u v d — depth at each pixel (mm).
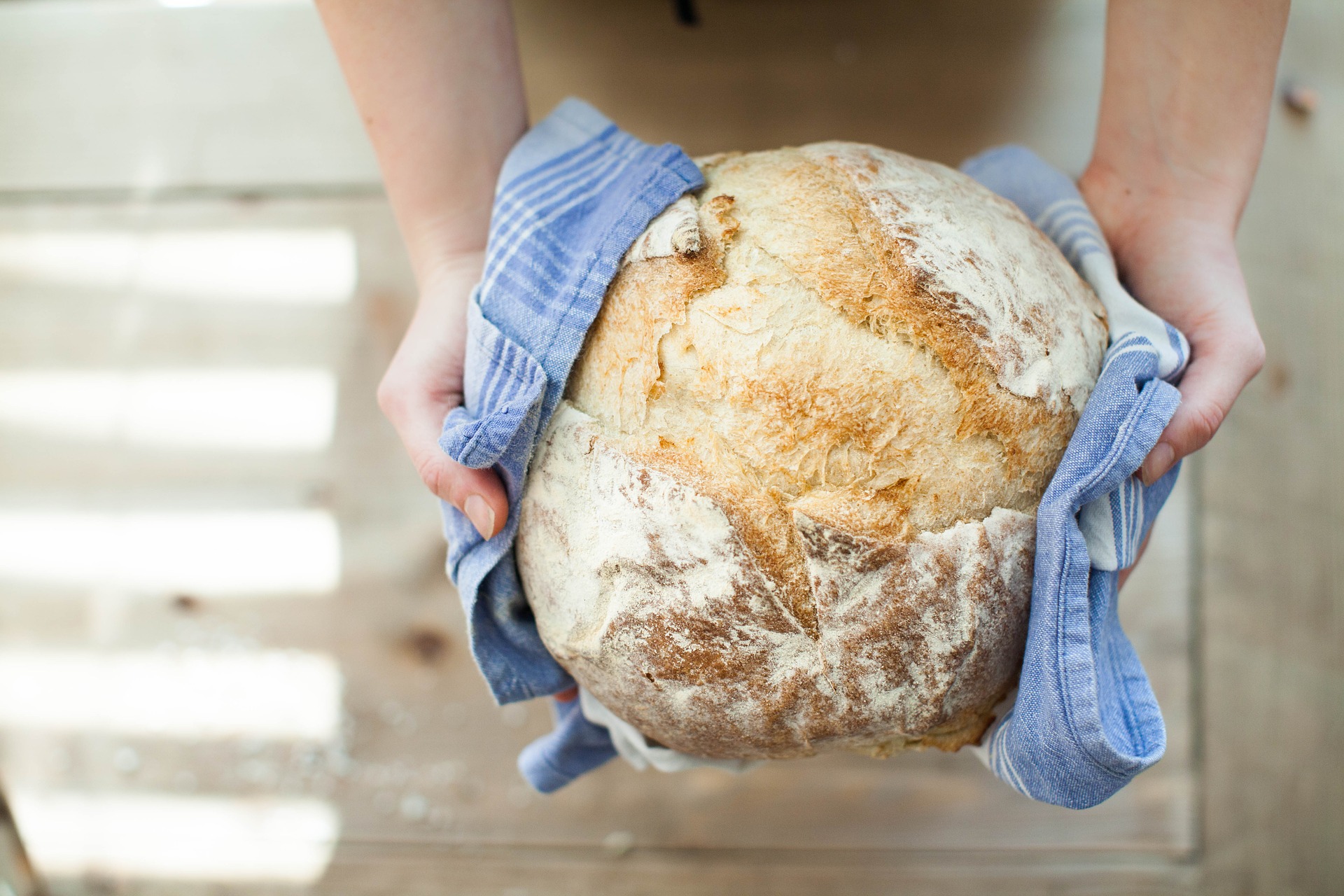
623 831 716
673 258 473
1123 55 557
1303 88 705
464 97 548
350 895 719
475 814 719
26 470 741
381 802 723
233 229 735
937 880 703
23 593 739
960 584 460
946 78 701
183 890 726
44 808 732
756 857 711
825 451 460
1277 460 702
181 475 736
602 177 509
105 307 743
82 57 741
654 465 464
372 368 732
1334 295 704
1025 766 479
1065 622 462
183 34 737
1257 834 695
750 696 466
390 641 727
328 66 734
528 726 720
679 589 462
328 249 734
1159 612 701
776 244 475
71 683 736
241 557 732
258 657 731
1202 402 518
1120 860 699
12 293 744
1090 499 470
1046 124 698
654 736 507
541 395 476
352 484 731
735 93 706
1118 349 490
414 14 528
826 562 455
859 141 704
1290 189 704
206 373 737
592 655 482
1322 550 699
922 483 463
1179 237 560
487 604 517
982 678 472
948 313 465
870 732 473
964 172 594
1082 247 538
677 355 469
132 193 740
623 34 707
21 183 743
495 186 566
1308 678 696
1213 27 529
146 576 735
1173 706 700
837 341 464
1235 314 541
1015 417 468
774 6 704
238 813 727
